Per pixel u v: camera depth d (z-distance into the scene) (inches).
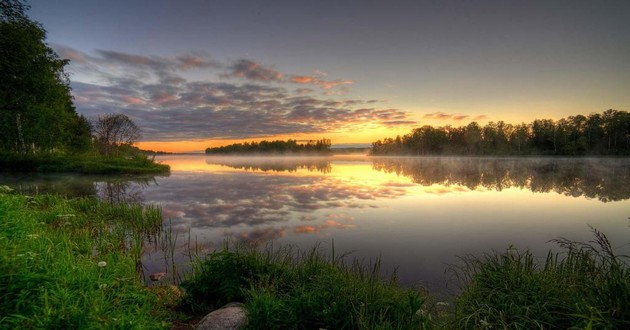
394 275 197.8
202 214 493.0
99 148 1720.0
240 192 755.4
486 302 152.3
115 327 113.5
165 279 234.1
